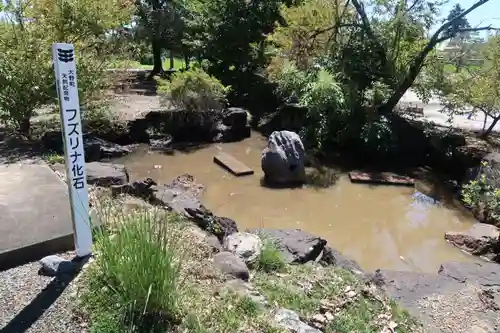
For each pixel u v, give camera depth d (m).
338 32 9.58
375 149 8.71
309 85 8.71
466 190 6.69
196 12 14.26
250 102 11.97
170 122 9.27
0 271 2.77
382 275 3.78
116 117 8.69
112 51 8.12
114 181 4.97
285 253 3.81
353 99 8.70
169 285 2.34
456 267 4.02
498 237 5.21
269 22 11.95
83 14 7.21
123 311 2.29
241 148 9.20
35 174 4.44
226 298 2.65
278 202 6.57
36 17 7.04
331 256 4.20
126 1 9.60
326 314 2.82
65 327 2.21
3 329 2.18
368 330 2.74
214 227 4.04
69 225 3.25
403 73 9.12
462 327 3.05
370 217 6.31
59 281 2.60
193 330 2.28
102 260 2.52
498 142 8.40
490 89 8.24
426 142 8.78
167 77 14.41
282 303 2.85
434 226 6.08
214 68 12.81
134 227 2.51
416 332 2.89
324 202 6.70
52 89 6.57
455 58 9.09
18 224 3.23
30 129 6.99
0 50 6.40
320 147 8.78
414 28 8.88
